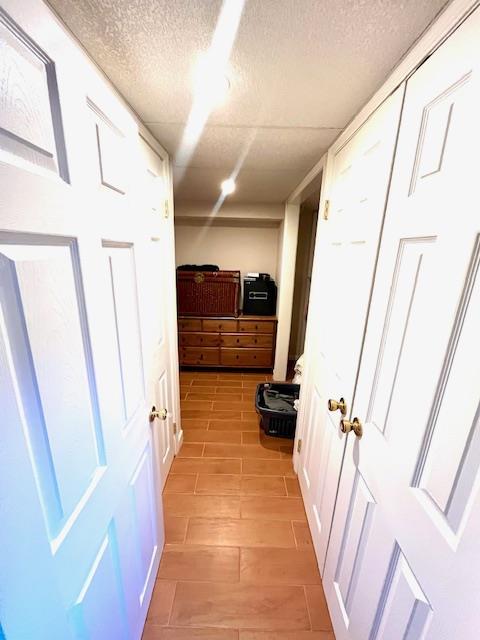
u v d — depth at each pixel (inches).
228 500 65.8
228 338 130.7
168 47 27.8
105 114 26.6
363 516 34.2
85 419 24.0
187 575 50.1
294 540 57.0
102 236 26.2
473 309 19.0
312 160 62.1
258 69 31.0
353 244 41.1
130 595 35.8
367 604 32.4
